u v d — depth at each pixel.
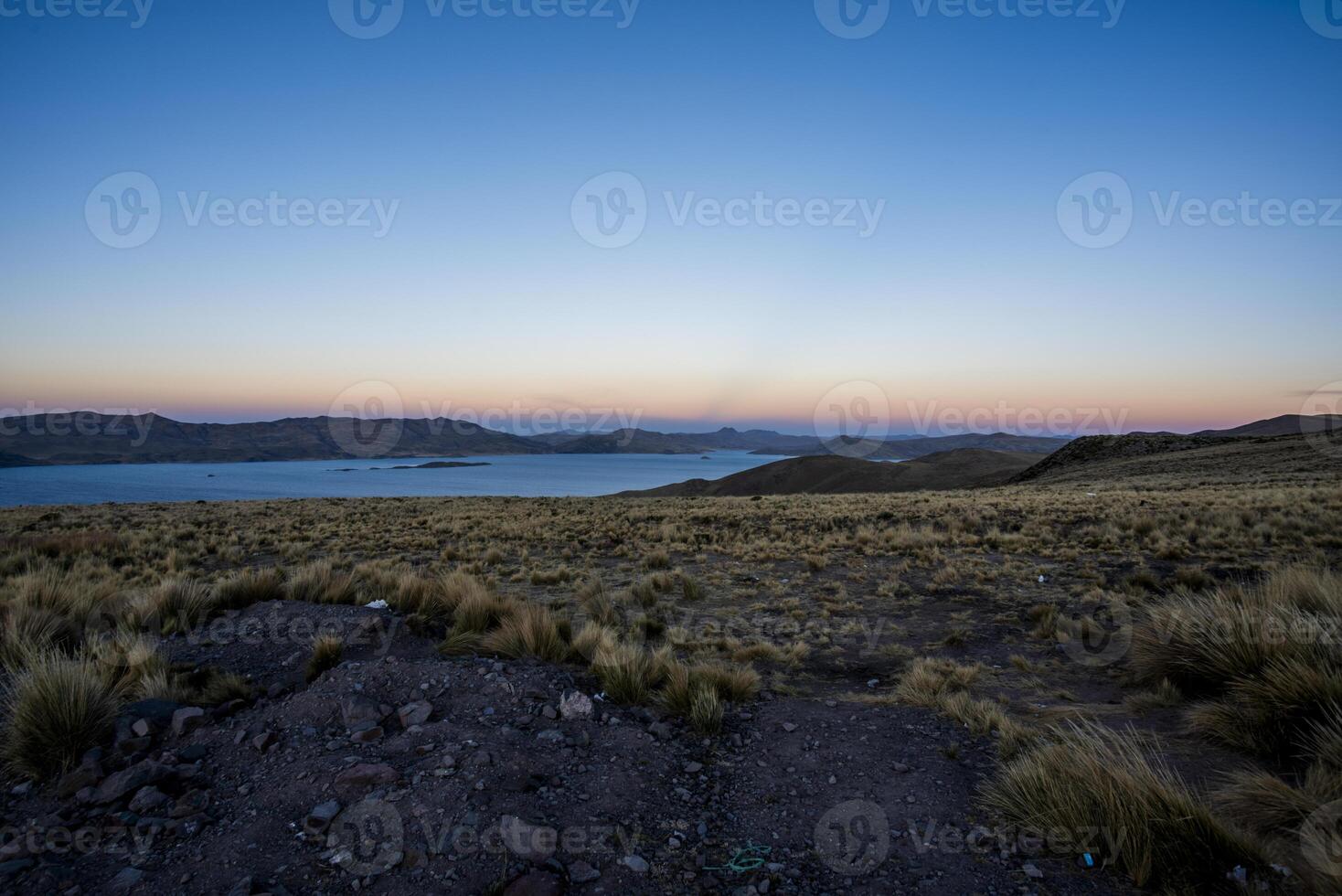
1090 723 5.11
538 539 19.83
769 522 23.02
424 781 4.19
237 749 4.71
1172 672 6.12
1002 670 7.23
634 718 5.68
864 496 38.81
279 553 17.70
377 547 18.84
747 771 4.83
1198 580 10.48
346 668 6.03
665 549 17.12
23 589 8.57
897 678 7.10
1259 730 4.61
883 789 4.46
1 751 4.34
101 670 5.71
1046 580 11.71
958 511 23.25
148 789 4.08
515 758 4.57
